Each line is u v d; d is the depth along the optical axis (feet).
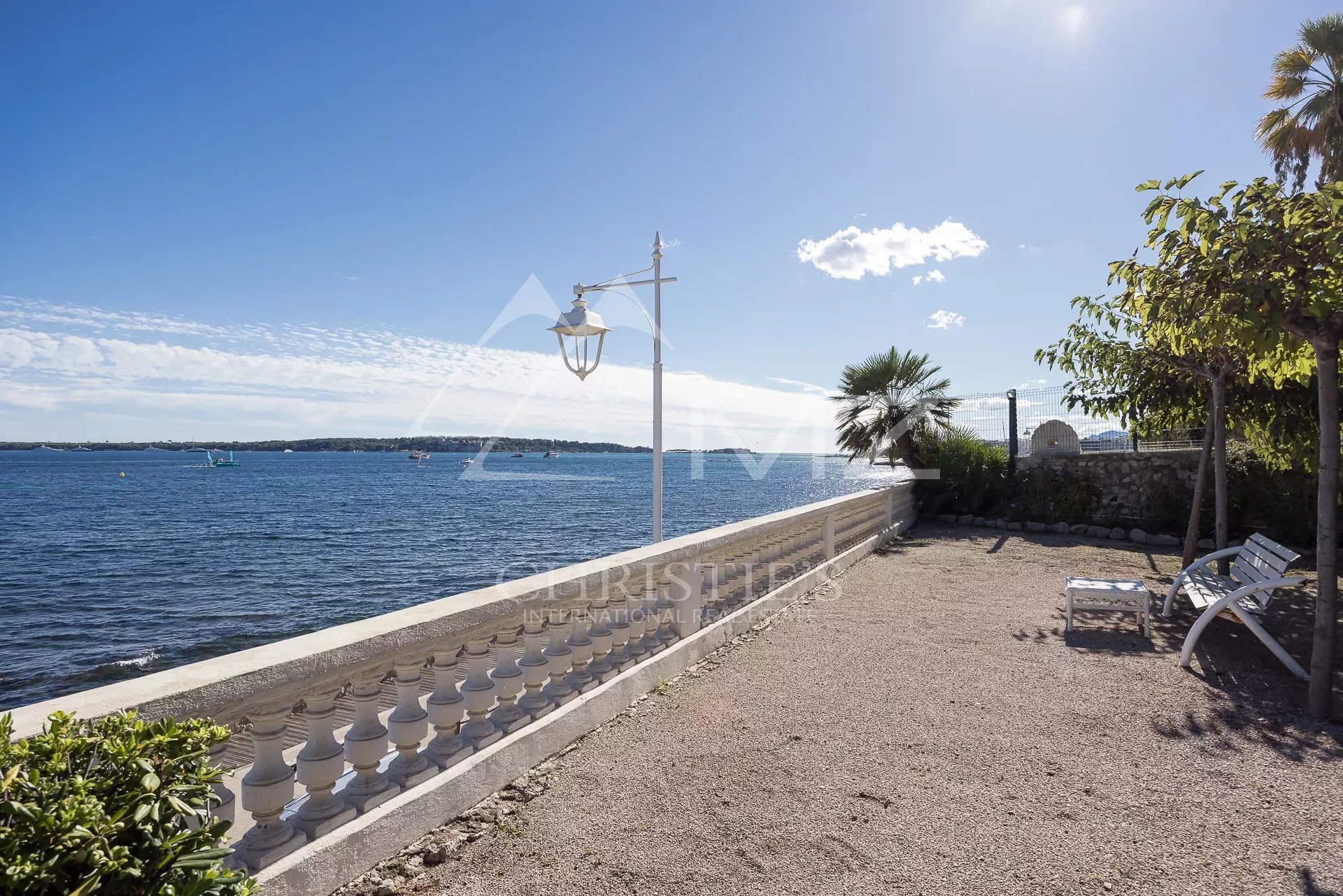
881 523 43.47
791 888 9.41
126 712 6.08
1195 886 9.43
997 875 9.71
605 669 15.84
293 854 8.89
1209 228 15.16
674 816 11.35
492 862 10.05
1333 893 9.25
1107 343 33.01
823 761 13.38
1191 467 42.88
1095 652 20.47
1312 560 34.17
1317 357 15.78
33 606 69.00
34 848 4.87
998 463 52.54
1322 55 58.18
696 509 142.72
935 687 17.56
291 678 8.44
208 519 145.59
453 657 11.84
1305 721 15.26
